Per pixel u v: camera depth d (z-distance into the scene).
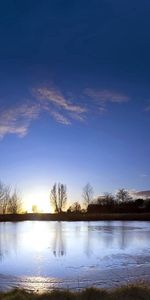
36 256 27.81
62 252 30.06
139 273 20.86
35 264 24.05
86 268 22.36
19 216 104.94
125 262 24.62
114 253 29.27
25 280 19.30
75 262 24.73
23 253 29.52
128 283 18.39
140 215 97.19
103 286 17.84
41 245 35.12
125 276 20.14
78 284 18.36
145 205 110.19
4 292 15.26
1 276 20.38
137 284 17.81
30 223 82.19
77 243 36.47
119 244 35.47
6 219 103.44
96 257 27.11
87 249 31.81
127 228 58.69
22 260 25.88
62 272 21.38
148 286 17.28
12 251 30.86
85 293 13.70
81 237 42.62
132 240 38.84
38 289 17.25
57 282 18.91
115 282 18.77
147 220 91.12
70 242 37.44
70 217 101.69
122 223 77.00
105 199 111.81
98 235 45.00
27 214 105.38
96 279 19.47
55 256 27.84
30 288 17.52
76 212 109.50
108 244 35.56
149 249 31.55
